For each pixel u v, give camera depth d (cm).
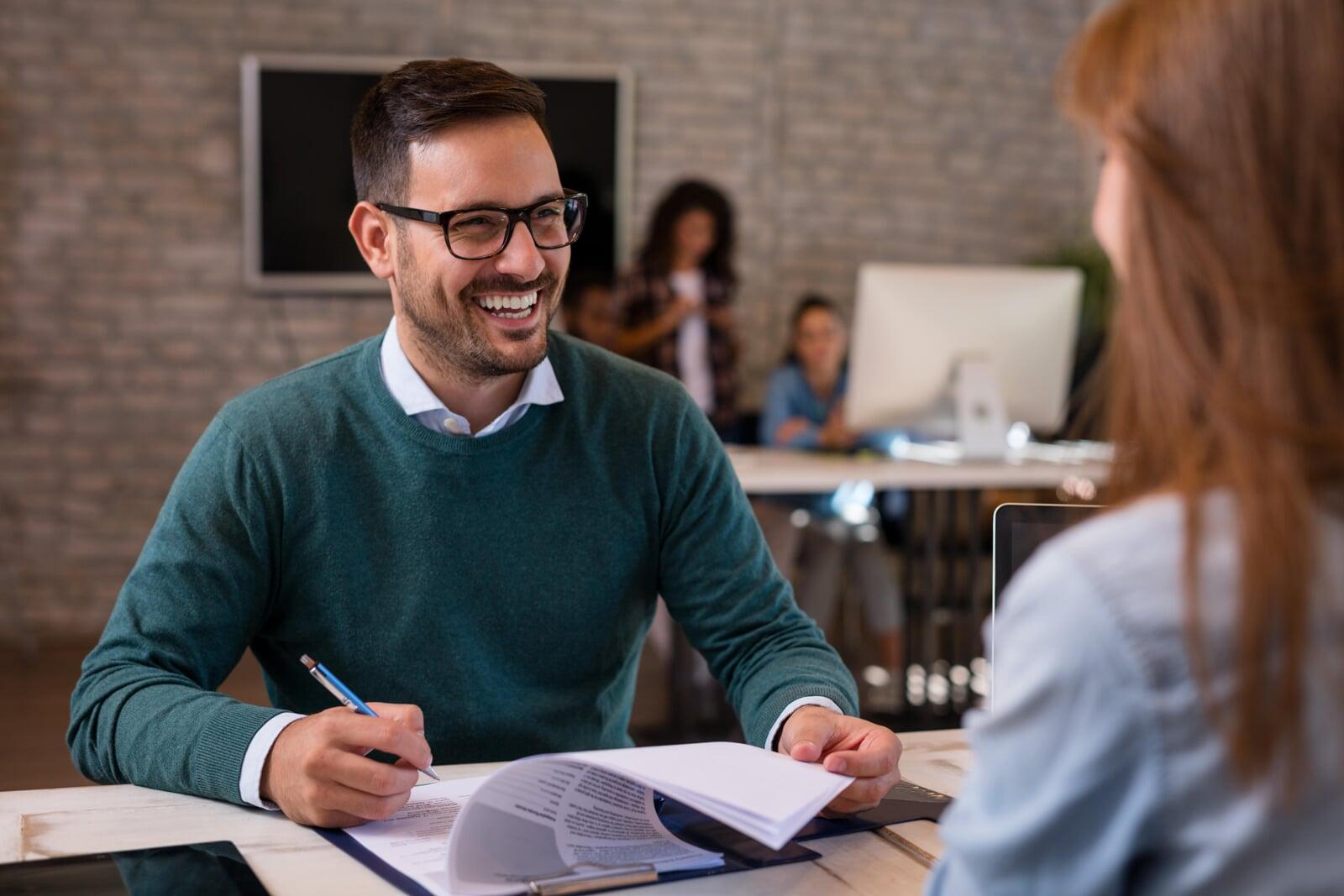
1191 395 51
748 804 82
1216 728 47
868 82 525
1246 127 48
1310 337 47
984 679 400
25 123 452
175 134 464
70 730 112
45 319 459
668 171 507
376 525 122
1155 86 51
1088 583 50
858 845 91
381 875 83
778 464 337
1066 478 331
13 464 459
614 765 83
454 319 117
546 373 127
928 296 333
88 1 454
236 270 472
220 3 464
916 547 392
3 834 92
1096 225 56
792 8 515
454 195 114
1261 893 47
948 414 349
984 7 533
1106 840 49
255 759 96
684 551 132
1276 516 47
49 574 463
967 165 537
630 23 499
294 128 468
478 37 486
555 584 125
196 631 116
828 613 405
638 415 131
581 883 81
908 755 117
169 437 471
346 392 125
